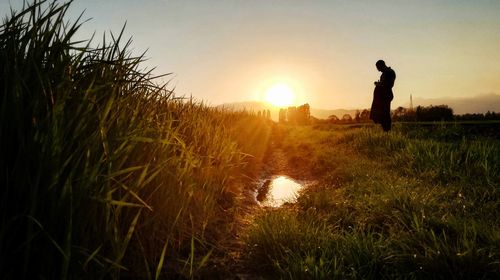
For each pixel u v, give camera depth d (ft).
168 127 11.00
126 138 7.36
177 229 10.72
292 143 54.39
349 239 10.57
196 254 10.44
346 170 22.41
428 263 9.02
